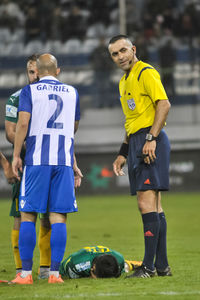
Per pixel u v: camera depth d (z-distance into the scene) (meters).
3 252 23.44
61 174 15.38
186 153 61.78
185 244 25.62
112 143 62.28
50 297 12.59
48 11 74.88
